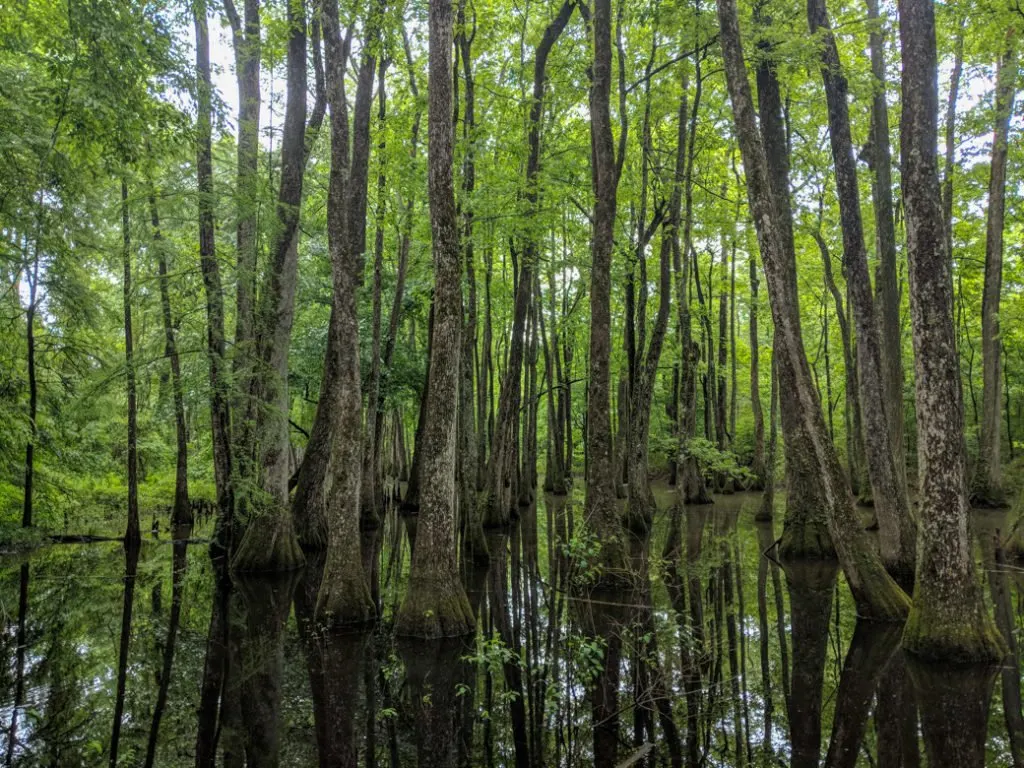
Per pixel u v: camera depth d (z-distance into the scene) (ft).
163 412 55.26
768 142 46.62
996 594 39.27
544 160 59.00
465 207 53.57
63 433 59.11
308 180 63.16
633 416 79.00
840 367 116.47
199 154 43.68
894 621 33.19
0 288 51.72
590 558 41.93
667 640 31.76
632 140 67.82
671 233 67.97
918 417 28.09
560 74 56.65
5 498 61.57
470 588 44.80
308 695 25.58
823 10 40.68
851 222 40.06
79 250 53.62
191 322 45.55
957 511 27.12
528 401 86.07
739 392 137.90
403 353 87.61
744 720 22.56
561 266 78.02
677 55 62.80
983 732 21.20
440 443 33.04
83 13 27.61
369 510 71.46
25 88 37.19
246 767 19.95
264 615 37.52
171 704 24.90
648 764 19.42
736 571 48.39
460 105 66.54
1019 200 71.15
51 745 21.48
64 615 37.45
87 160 37.04
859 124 65.92
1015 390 106.32
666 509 92.89
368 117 49.08
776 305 34.32
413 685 26.32
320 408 59.26
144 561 53.78
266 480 49.42
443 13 32.42
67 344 57.72
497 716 23.31
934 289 27.07
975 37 52.80
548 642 31.89
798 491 51.24
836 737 21.11
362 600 34.53
